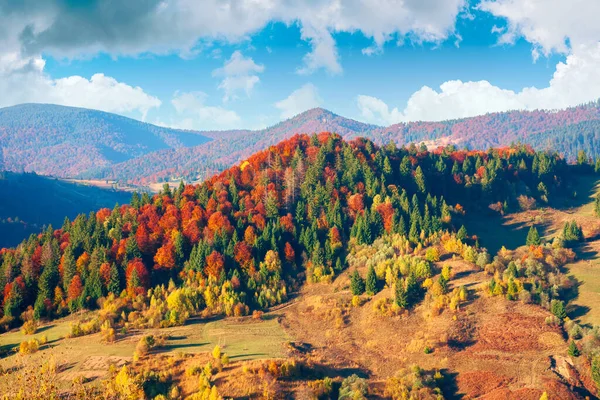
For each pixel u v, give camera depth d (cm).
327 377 9512
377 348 10962
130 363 9719
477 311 11525
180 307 12769
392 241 15375
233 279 13950
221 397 8362
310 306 13225
